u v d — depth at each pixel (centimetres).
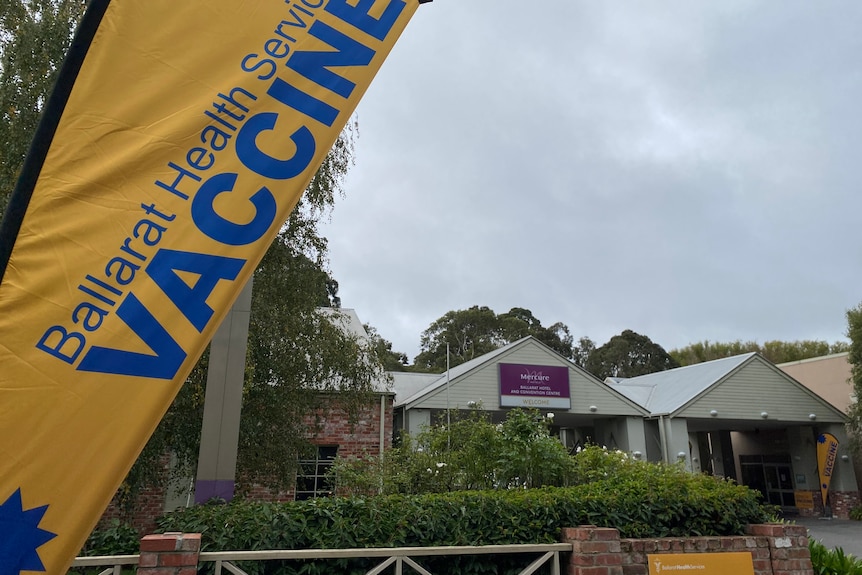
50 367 229
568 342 6103
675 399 2280
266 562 421
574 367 2080
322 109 307
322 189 990
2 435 218
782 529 514
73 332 235
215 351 548
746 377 2270
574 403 2045
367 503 467
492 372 1997
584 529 467
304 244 986
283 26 310
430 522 461
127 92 269
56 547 215
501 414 2070
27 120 686
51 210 245
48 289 237
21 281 234
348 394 1056
